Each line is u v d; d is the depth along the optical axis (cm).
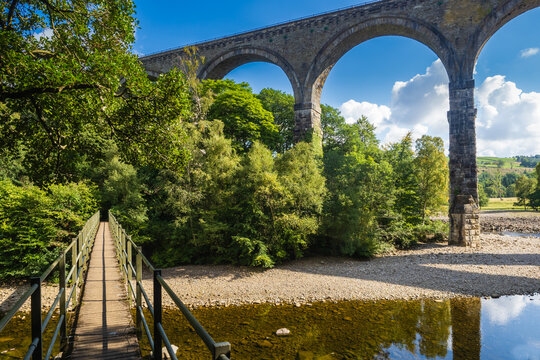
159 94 1057
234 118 3397
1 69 795
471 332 1151
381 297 1598
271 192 2209
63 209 2086
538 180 7275
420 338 1105
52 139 1073
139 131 1080
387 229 2659
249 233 2241
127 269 834
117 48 1047
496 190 14025
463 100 2684
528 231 4353
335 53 3228
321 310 1438
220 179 2434
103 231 2177
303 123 3278
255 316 1375
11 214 1950
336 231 2445
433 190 3309
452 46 2720
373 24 2992
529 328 1182
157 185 2656
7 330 1180
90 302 731
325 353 996
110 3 1016
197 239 2366
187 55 3862
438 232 3019
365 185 2594
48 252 1928
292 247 2347
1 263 1831
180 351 995
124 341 530
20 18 966
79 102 963
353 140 4162
